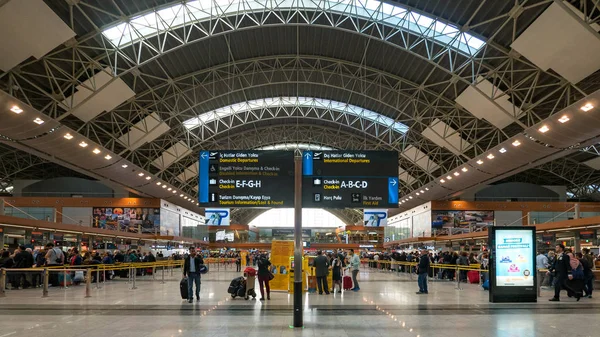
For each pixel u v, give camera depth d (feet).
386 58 110.32
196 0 85.61
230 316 37.47
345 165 40.29
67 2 74.79
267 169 40.40
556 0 68.90
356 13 92.99
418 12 89.15
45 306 43.57
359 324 33.30
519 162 116.37
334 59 114.83
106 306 43.73
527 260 47.34
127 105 119.55
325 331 30.37
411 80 116.37
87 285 53.01
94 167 126.82
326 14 93.91
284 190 40.11
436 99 118.52
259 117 155.94
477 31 89.04
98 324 33.01
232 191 40.06
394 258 124.36
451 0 83.76
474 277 79.36
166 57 105.29
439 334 29.22
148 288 65.98
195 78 118.21
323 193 39.88
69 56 90.17
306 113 156.04
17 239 102.58
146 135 129.59
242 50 110.93
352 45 108.27
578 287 48.37
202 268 49.47
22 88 94.68
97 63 91.71
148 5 84.79
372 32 96.68
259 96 142.61
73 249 81.35
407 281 84.64
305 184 39.96
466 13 85.61
